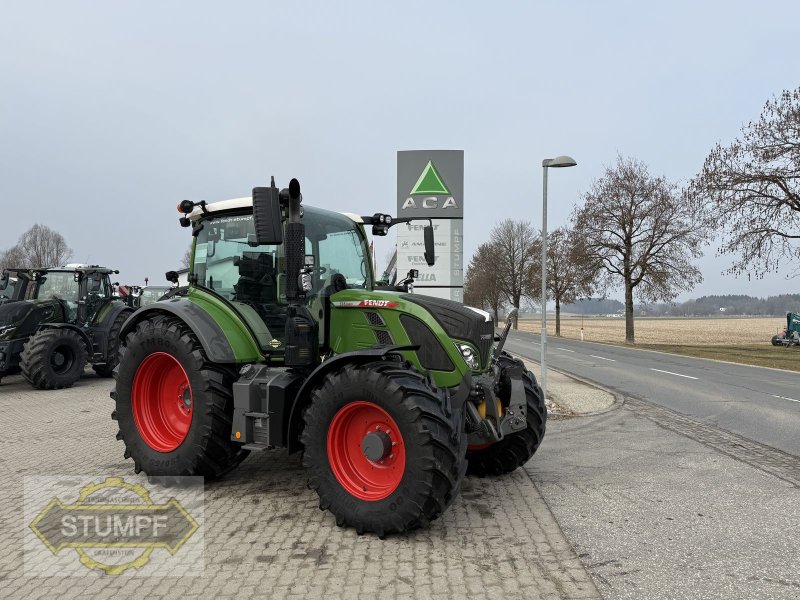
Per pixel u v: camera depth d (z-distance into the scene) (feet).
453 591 10.80
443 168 37.50
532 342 116.78
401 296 15.76
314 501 15.96
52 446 22.30
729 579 11.48
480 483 18.15
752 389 43.06
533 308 184.85
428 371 14.98
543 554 12.57
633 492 17.24
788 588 11.10
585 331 191.72
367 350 13.78
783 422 29.30
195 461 16.56
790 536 13.80
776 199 78.48
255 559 12.18
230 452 16.88
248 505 15.61
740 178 79.61
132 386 17.95
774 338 104.73
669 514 15.30
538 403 18.43
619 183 111.24
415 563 12.01
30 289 40.81
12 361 38.40
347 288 17.25
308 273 15.07
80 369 39.45
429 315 15.19
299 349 15.34
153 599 10.52
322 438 14.06
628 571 11.79
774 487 17.87
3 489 16.94
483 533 13.74
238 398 15.93
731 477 18.97
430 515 13.01
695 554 12.69
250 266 17.69
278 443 15.20
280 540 13.20
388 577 11.35
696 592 10.91
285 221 16.57
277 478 18.08
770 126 78.02
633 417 30.53
